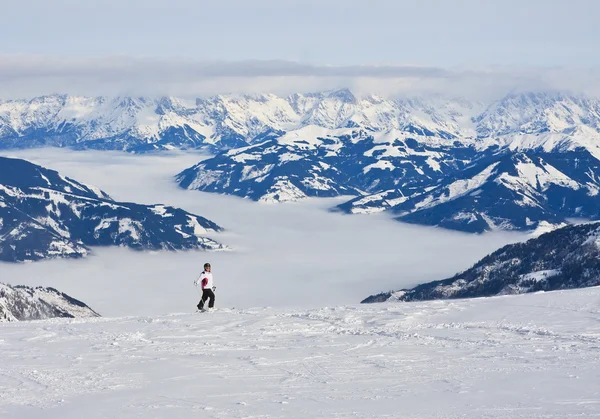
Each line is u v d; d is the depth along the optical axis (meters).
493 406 19.33
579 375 22.97
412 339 31.03
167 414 19.31
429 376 23.58
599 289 44.88
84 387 22.95
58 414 19.70
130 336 33.00
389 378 23.45
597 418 17.67
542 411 18.56
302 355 27.80
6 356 28.61
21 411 20.19
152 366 26.14
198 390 22.20
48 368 26.06
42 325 39.03
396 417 18.50
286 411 19.36
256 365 26.00
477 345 29.16
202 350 29.31
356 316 38.50
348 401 20.41
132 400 21.08
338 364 25.94
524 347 28.44
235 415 19.02
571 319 34.69
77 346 30.80
